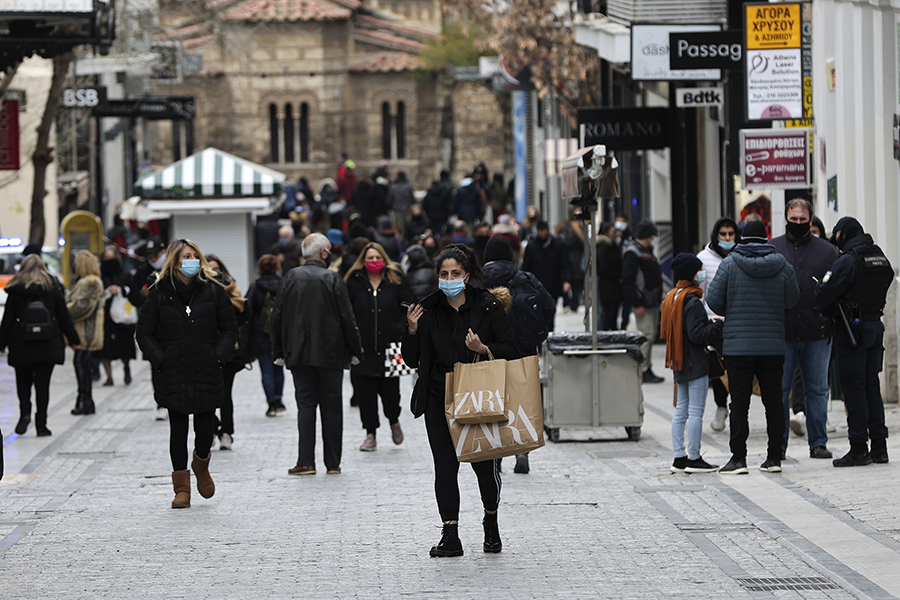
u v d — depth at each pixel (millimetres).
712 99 65125
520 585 24781
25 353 48312
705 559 26781
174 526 31500
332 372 39219
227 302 34312
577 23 90875
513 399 26391
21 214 106688
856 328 35812
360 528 30688
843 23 51344
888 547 27031
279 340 39344
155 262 57219
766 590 24188
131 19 98062
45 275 48438
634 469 38688
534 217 108188
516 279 40281
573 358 44625
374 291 43594
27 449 45625
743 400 36125
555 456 41812
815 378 38031
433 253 75000
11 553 28578
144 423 52406
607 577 25359
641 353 44438
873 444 36750
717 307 35906
